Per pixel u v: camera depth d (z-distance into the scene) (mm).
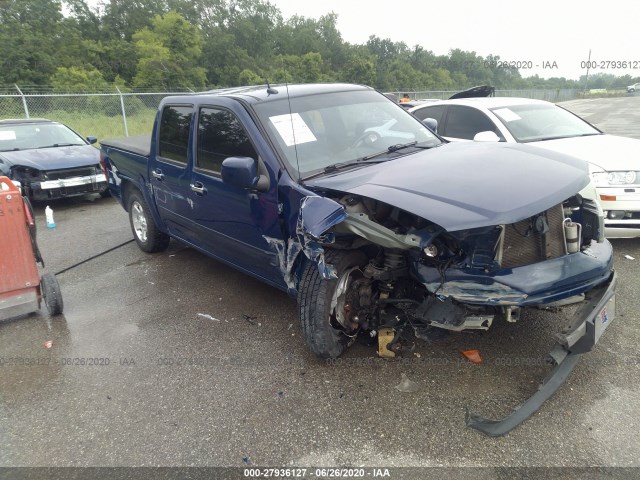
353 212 3111
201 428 2900
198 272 5391
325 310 3242
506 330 3701
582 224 3426
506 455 2537
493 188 2877
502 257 2906
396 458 2570
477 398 2994
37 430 3000
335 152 3754
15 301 4281
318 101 4129
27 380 3539
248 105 3809
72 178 8656
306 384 3246
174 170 4652
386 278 3262
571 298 2961
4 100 16406
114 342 3990
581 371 3174
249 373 3418
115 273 5520
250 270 4184
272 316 4250
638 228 4965
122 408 3145
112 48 44219
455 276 2975
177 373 3486
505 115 6332
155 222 5617
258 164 3584
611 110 28828
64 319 4469
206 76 41000
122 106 16719
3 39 37625
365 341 3658
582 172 3256
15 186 4289
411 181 3062
